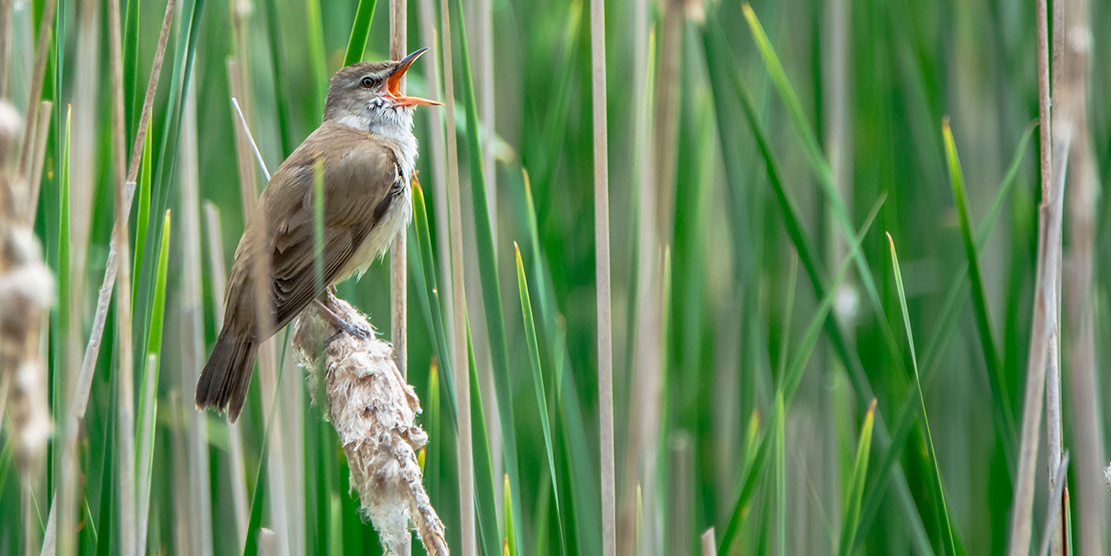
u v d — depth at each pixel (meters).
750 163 9.12
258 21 9.02
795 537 9.08
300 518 6.34
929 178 9.70
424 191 7.92
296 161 7.52
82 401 5.46
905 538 8.23
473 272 7.80
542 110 9.44
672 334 9.12
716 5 9.43
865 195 9.84
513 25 9.55
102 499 5.77
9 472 6.45
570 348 9.26
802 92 10.23
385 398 5.53
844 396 8.39
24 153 4.38
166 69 7.62
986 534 9.16
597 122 5.25
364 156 7.58
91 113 6.86
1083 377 4.85
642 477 5.98
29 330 2.52
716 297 9.97
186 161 7.30
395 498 5.36
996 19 9.22
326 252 7.24
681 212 8.87
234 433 7.02
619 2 9.92
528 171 8.53
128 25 6.16
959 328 9.12
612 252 9.72
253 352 6.33
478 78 7.55
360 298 8.96
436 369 6.41
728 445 9.46
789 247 9.61
